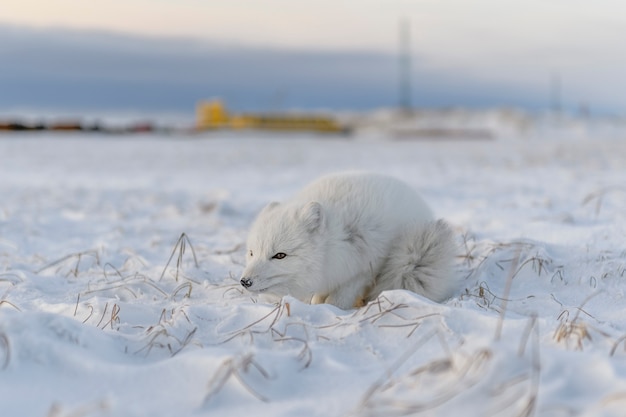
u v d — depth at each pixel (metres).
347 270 5.41
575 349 3.66
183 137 49.94
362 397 3.10
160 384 3.33
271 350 3.94
